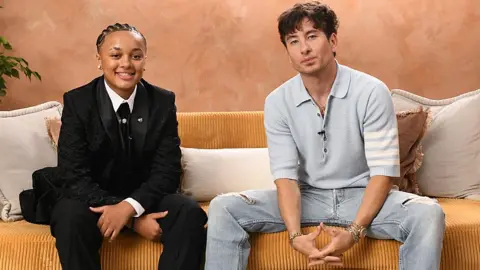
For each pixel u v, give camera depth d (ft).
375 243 7.39
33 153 9.05
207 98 11.82
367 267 7.34
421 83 11.95
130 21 11.64
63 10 11.55
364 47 11.85
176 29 11.71
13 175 8.83
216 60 11.78
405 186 8.97
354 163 7.74
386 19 11.83
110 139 7.70
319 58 7.52
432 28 11.88
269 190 7.86
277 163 7.81
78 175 7.63
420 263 6.89
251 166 9.40
